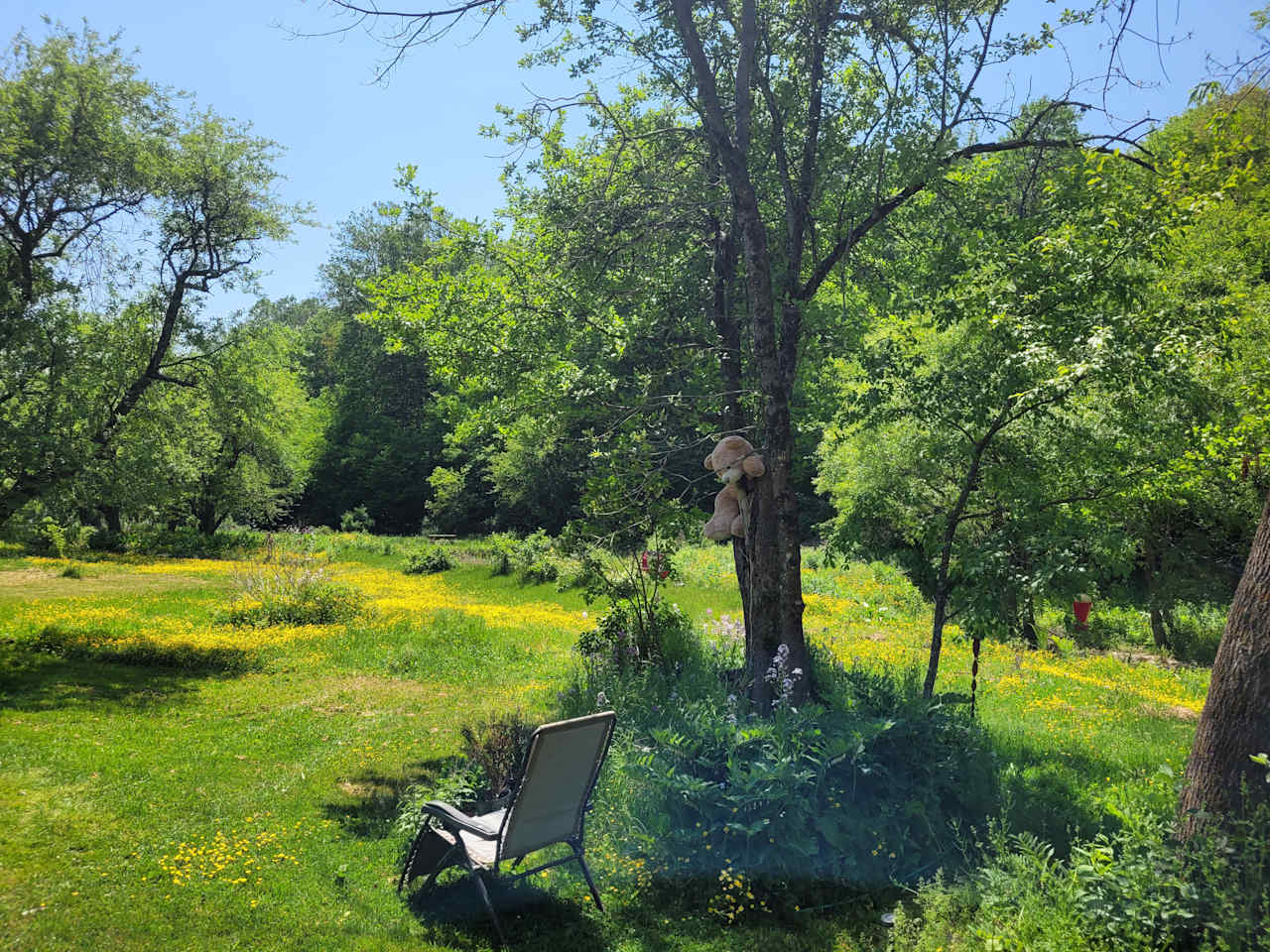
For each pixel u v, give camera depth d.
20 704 9.55
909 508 17.00
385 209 10.14
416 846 4.79
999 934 3.42
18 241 15.49
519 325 9.98
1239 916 3.19
